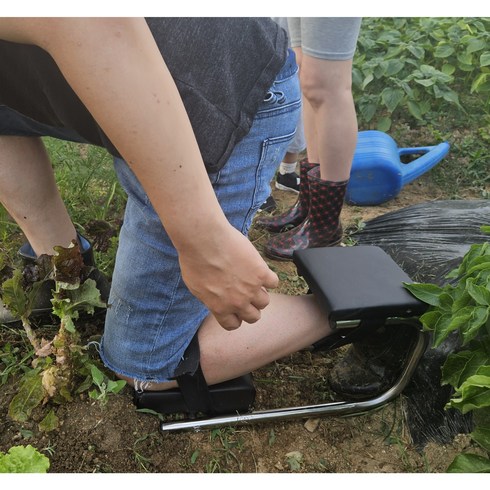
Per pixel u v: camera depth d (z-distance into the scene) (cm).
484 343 152
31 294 164
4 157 175
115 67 100
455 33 408
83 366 171
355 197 304
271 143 152
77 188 262
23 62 133
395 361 177
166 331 161
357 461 168
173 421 171
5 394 173
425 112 370
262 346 167
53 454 158
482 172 335
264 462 167
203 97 131
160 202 114
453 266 209
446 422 173
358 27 209
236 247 125
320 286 164
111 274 221
